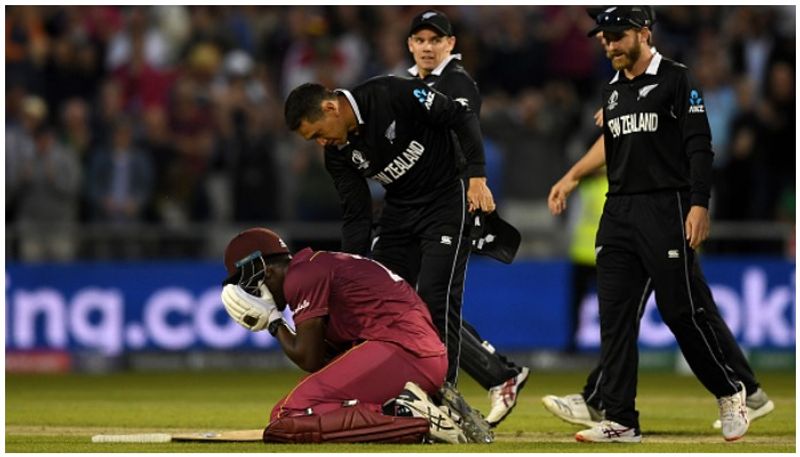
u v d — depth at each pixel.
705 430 26.47
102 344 45.38
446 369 22.39
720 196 49.22
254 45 56.00
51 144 49.44
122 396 35.62
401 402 21.52
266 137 48.88
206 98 52.38
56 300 45.31
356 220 25.00
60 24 55.19
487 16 55.56
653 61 22.84
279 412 22.08
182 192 50.53
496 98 51.03
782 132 50.19
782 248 45.66
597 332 45.12
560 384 39.47
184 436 22.94
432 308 24.08
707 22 55.50
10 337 45.19
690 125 22.38
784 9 55.41
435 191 24.30
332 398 21.70
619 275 23.28
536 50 54.31
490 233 25.19
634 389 23.39
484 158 23.81
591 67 54.38
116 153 49.75
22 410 31.30
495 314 45.47
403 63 54.88
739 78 52.78
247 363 45.53
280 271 22.00
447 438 21.70
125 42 55.00
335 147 24.22
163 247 46.38
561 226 49.09
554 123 50.72
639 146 22.89
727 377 23.62
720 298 44.59
